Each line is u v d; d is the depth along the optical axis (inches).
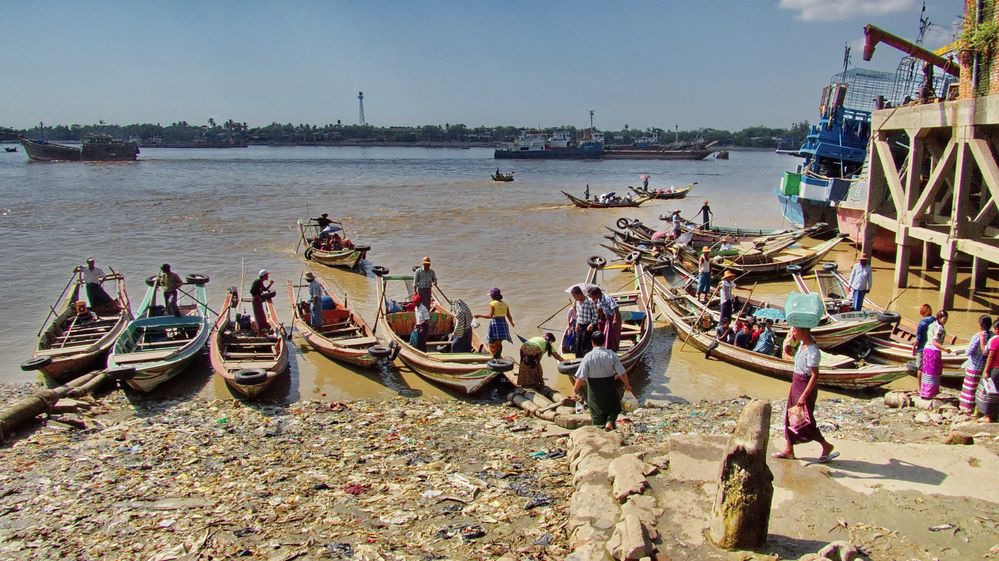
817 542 230.4
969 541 230.1
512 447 390.6
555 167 4682.6
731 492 224.2
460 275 967.6
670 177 3567.9
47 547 276.5
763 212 1854.1
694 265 951.0
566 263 1065.5
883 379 489.4
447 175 3535.9
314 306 635.5
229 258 1093.1
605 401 366.3
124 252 1130.7
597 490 276.5
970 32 631.8
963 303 762.2
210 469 363.3
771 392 527.8
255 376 482.9
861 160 1305.4
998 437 337.1
